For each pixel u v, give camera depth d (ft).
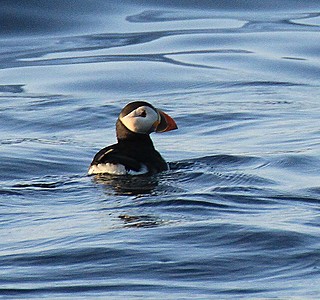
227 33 86.48
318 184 39.32
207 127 54.54
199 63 75.97
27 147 47.80
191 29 88.17
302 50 80.28
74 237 30.76
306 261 28.04
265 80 70.44
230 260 28.17
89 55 79.20
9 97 64.75
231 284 26.30
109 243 29.78
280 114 57.93
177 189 37.70
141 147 41.11
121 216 33.58
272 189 38.04
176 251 28.99
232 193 36.99
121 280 26.71
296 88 67.82
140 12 94.43
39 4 92.94
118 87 68.69
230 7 97.40
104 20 91.09
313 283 26.27
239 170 42.06
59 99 63.72
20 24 88.79
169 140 50.88
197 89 67.62
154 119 41.73
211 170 41.63
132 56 78.64
